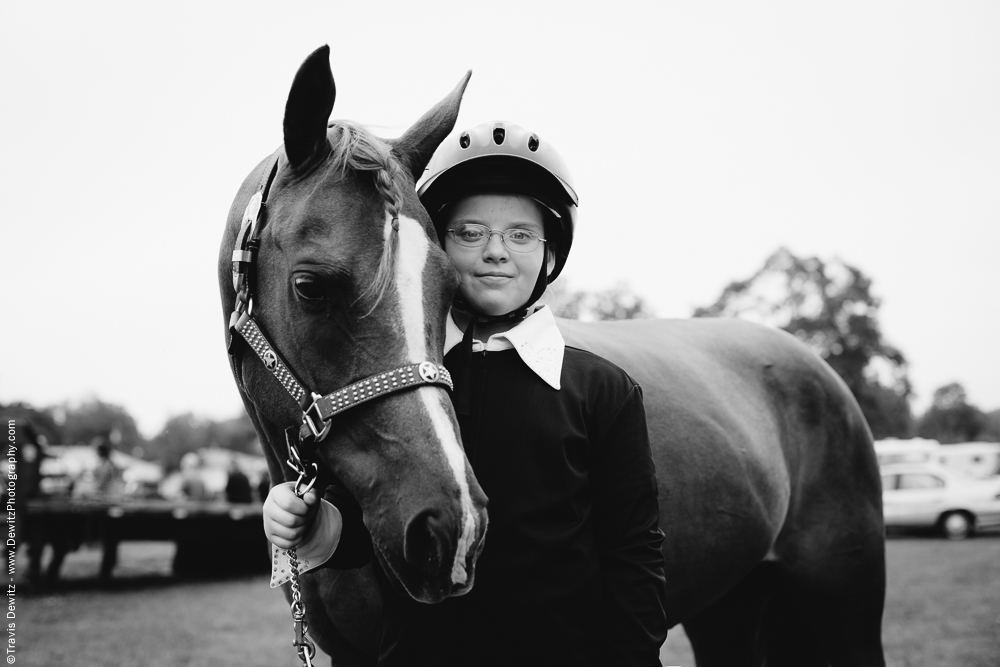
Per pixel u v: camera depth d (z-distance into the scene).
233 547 10.84
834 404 2.63
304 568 1.30
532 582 1.25
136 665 5.03
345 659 1.71
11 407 37.00
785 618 2.59
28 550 8.82
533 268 1.45
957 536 14.23
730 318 2.91
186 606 7.62
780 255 35.38
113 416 82.69
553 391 1.34
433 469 1.12
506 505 1.28
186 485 13.02
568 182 1.53
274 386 1.34
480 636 1.25
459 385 1.35
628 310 31.75
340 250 1.21
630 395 1.39
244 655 5.35
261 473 18.09
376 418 1.19
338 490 1.35
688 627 2.69
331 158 1.31
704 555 2.10
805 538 2.51
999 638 5.49
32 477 9.60
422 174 1.47
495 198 1.45
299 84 1.27
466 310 1.48
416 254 1.25
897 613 6.52
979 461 18.30
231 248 1.54
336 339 1.23
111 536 9.22
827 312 34.06
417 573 1.10
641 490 1.33
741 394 2.47
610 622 1.29
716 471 2.13
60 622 6.65
